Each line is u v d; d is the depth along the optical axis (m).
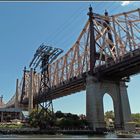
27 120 113.75
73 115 100.75
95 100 89.44
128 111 93.62
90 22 102.06
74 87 113.88
